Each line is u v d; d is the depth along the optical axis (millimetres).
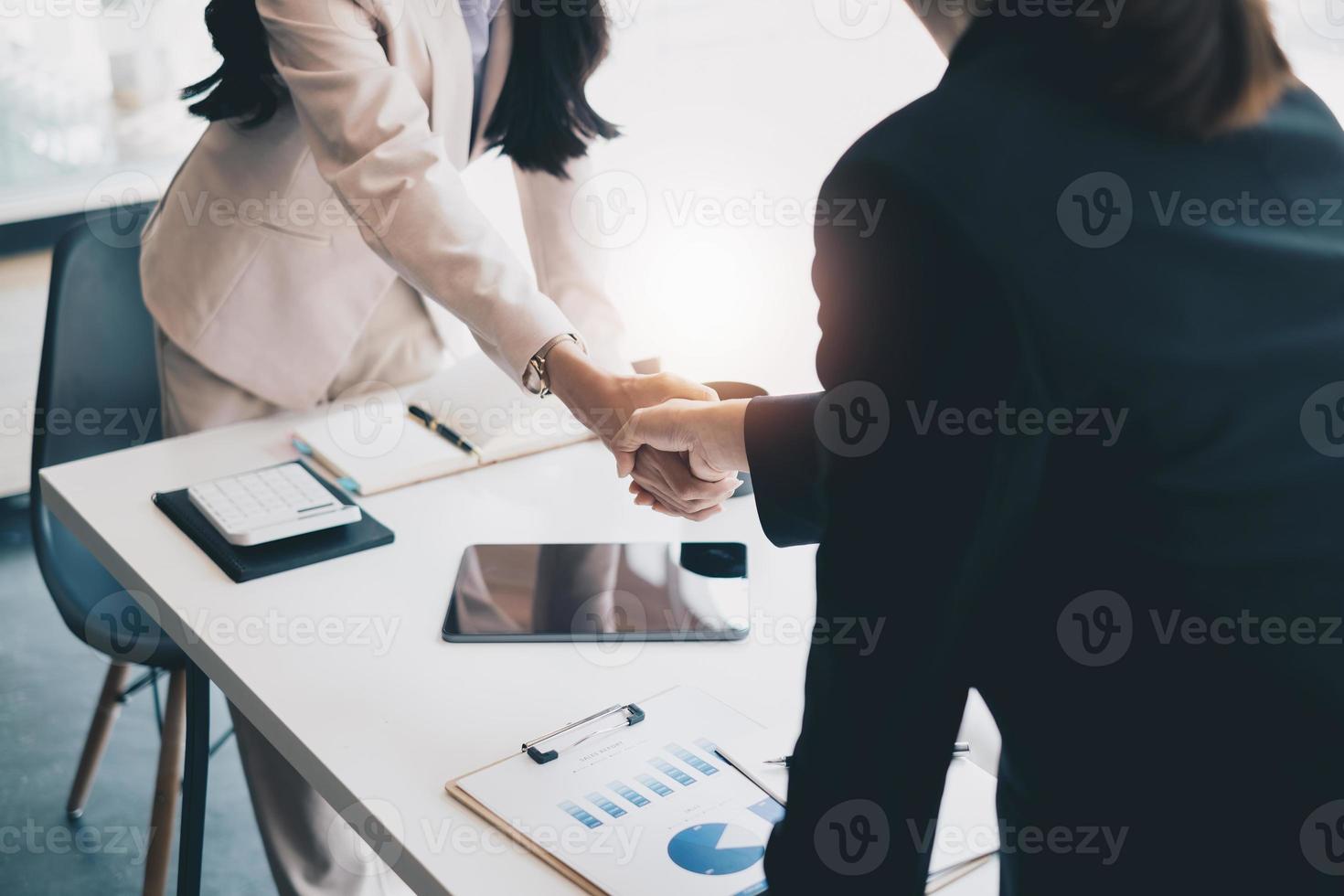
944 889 784
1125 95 582
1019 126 578
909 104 614
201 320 1460
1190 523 584
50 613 2402
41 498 1601
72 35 2375
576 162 1446
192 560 1158
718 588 1112
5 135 2371
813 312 1364
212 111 1355
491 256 1190
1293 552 590
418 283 1223
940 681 621
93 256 1667
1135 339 562
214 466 1342
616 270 1496
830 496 638
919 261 575
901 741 630
